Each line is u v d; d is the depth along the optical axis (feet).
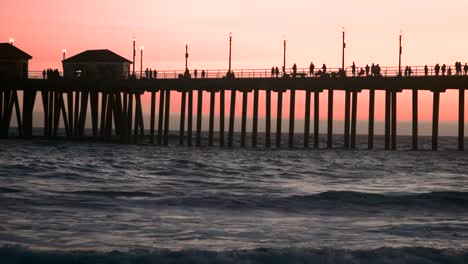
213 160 649.61
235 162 629.51
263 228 278.87
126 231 262.47
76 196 352.90
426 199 367.45
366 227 286.87
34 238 243.19
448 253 221.66
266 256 214.90
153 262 209.15
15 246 217.97
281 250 220.23
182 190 399.03
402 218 318.45
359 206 348.38
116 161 599.57
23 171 457.68
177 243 242.99
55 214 296.30
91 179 441.68
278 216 316.60
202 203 342.03
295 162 641.81
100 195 361.51
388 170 574.97
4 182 397.39
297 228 281.13
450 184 467.52
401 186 451.12
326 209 339.36
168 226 276.62
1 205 312.09
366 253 220.43
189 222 289.33
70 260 209.56
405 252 221.87
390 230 278.67
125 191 379.76
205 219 299.79
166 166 565.53
